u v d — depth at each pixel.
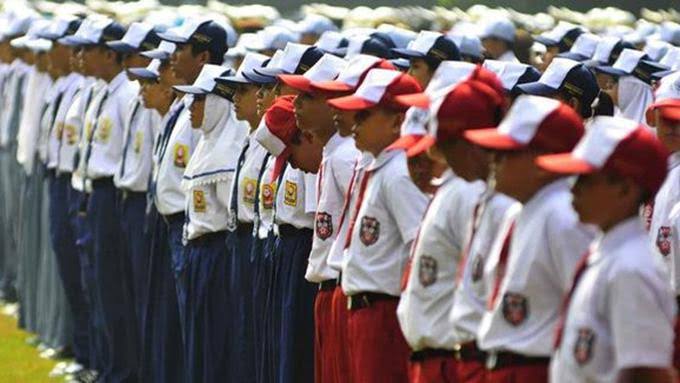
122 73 35.91
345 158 25.08
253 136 28.72
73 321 38.88
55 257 40.56
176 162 31.28
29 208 43.03
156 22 36.94
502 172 18.42
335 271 25.17
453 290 20.83
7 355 40.50
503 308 18.55
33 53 45.41
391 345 23.34
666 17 54.25
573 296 17.30
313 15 42.59
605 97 25.80
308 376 27.08
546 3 67.06
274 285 27.31
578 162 17.14
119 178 34.03
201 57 32.25
